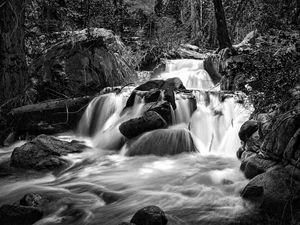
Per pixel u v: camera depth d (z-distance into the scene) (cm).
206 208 431
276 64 579
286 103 492
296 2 999
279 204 380
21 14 880
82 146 723
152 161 627
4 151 751
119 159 659
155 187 515
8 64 856
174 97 752
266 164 458
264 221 384
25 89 898
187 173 561
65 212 444
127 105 801
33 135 813
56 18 1341
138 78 1141
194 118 751
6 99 855
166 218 388
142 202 465
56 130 830
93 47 1020
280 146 441
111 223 411
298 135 413
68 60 973
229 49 1039
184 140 662
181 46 1528
